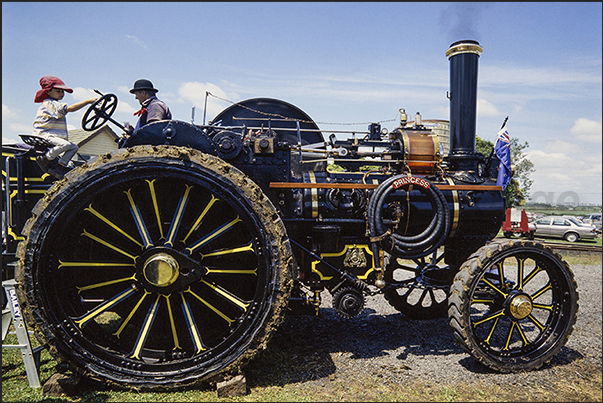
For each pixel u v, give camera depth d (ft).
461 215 12.83
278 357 12.02
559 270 11.48
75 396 9.64
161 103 13.05
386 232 11.35
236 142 11.25
